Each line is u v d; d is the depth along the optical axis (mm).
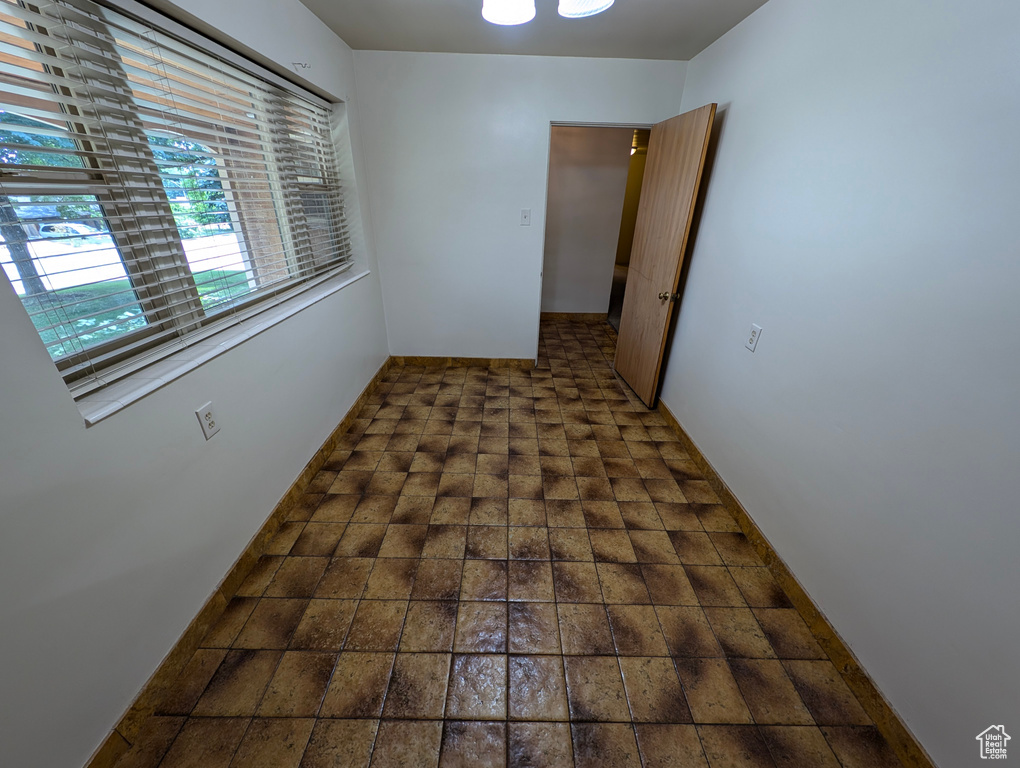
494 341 3566
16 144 882
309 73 2033
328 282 2525
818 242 1476
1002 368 889
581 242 4719
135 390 1112
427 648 1388
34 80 926
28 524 837
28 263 959
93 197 1108
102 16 1084
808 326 1521
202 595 1388
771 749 1157
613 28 2168
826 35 1440
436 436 2598
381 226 3119
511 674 1321
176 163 1315
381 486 2141
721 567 1726
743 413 1950
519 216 3100
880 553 1204
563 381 3416
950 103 1010
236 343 1503
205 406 1363
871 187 1248
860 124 1293
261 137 1806
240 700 1229
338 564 1687
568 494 2125
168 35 1272
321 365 2250
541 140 2873
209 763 1095
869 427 1246
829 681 1320
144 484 1132
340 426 2527
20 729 837
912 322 1107
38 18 929
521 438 2604
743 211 1984
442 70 2676
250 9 1545
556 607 1541
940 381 1028
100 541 1004
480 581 1635
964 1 974
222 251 1615
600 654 1387
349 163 2660
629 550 1800
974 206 949
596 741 1167
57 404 892
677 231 2486
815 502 1475
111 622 1044
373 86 2711
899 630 1143
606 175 4426
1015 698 868
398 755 1125
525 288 3355
